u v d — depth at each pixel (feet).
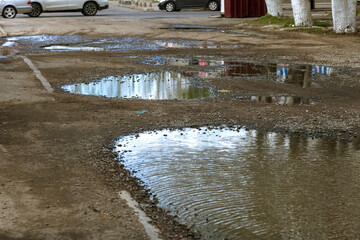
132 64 55.88
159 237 16.75
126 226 17.37
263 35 87.56
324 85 44.27
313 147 26.89
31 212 18.25
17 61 57.31
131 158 25.21
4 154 25.25
